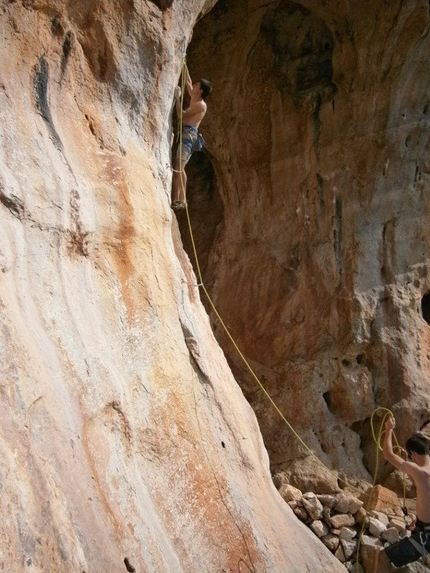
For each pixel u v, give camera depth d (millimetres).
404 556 5160
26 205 3029
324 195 7199
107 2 3891
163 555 3229
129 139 4207
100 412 3189
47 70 3521
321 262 7211
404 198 7234
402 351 6965
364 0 6387
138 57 4172
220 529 3916
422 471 5211
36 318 2941
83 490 2771
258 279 7398
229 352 7332
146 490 3432
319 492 6355
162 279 4340
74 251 3475
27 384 2600
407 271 7242
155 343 4035
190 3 4520
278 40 7078
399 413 6801
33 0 3389
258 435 5141
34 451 2506
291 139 7258
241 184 7531
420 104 6988
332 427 6812
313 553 4805
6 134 3064
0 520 2119
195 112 5023
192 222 8289
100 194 3746
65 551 2402
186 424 4086
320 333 7070
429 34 6516
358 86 6863
